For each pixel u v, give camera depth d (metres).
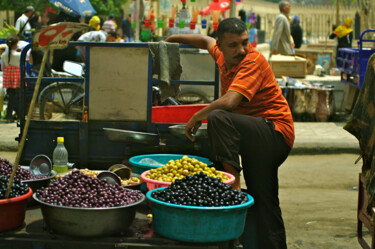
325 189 6.95
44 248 3.41
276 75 12.35
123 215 3.40
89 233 3.34
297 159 8.48
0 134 9.05
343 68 11.33
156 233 3.48
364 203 4.03
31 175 4.17
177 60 4.86
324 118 10.77
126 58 4.80
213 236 3.31
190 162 4.12
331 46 19.94
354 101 11.27
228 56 3.96
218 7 10.10
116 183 3.92
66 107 8.25
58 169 4.66
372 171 3.68
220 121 3.73
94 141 4.90
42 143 4.92
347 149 8.83
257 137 3.84
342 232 5.39
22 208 3.56
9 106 10.13
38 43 3.51
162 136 4.87
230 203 3.36
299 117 10.85
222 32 3.93
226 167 3.86
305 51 13.79
